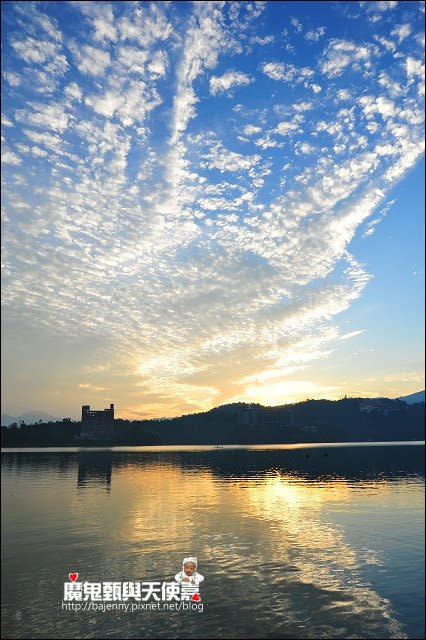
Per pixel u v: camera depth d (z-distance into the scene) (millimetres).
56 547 25469
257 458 137250
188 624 15914
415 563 22406
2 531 29688
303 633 15250
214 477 71938
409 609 17000
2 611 16969
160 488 55688
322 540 27250
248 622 16062
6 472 82062
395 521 33031
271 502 42938
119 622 16094
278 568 21781
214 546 25781
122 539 27406
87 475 75625
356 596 18328
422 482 60625
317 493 49625
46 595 18391
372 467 91562
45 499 45062
